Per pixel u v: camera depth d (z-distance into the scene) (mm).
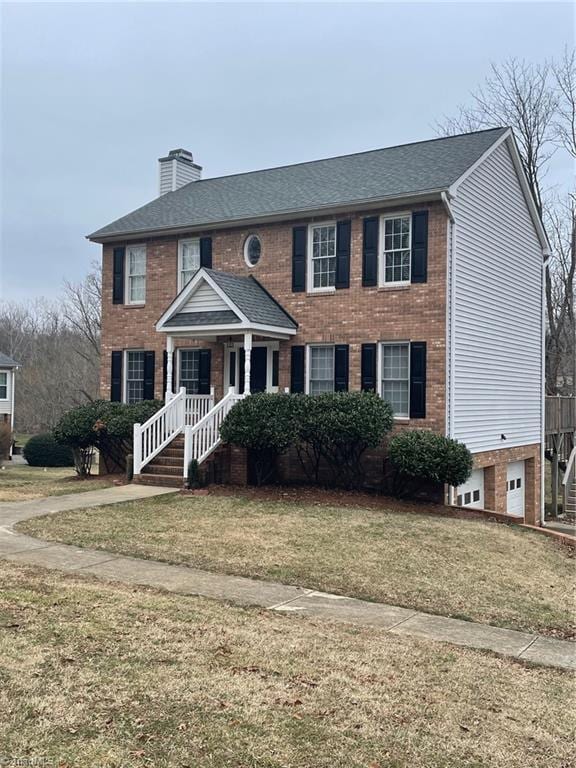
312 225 18344
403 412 17062
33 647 6312
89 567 9508
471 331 17547
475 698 5996
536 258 22078
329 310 17969
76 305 51250
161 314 20656
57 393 47375
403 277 17094
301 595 8789
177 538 11453
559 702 6090
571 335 33438
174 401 18281
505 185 19719
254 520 13055
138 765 4531
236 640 6840
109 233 21109
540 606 9430
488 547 12578
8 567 9203
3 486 18016
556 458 25141
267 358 19078
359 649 6883
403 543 12039
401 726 5344
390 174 18516
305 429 15898
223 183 23344
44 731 4879
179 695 5547
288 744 4926
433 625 8031
